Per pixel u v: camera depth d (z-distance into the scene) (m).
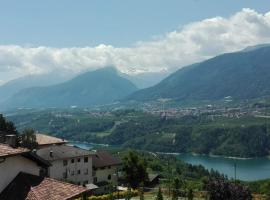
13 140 31.20
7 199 26.34
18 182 27.55
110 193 94.38
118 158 126.38
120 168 123.38
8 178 27.64
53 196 27.20
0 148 27.98
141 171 110.88
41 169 31.89
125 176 111.06
